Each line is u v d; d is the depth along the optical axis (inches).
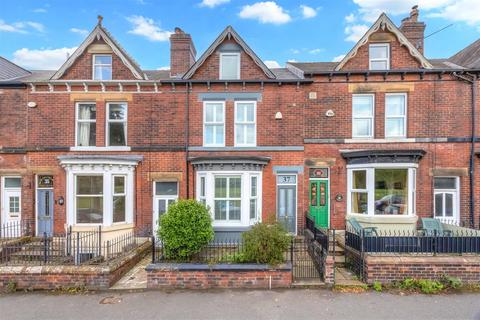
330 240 410.0
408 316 231.8
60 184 448.8
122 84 458.6
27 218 452.4
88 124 466.0
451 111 448.1
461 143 444.5
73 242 371.9
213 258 319.6
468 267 283.3
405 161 423.8
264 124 458.3
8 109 464.1
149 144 460.1
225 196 433.7
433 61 563.8
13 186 470.6
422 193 442.9
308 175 457.7
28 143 455.5
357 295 268.8
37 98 459.5
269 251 293.3
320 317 231.6
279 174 454.6
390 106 461.4
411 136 449.4
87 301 263.4
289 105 458.9
